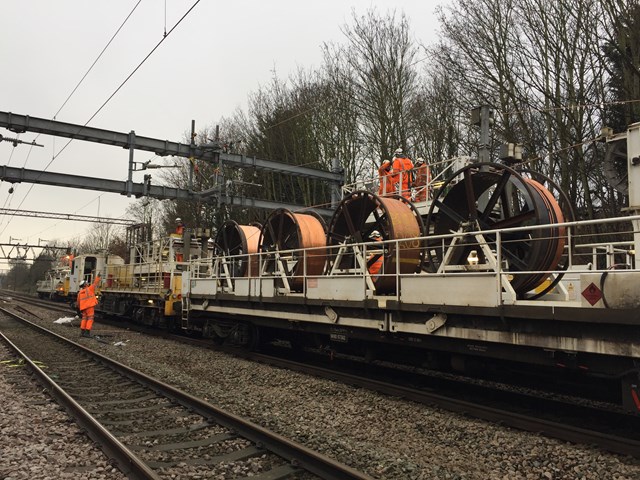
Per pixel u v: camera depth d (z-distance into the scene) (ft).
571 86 66.33
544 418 23.47
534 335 20.99
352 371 36.27
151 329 66.28
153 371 35.12
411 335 27.63
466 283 23.44
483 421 23.12
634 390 18.63
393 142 90.53
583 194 73.56
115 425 22.06
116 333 61.87
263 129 120.37
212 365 38.45
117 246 195.52
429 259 30.50
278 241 42.88
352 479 15.58
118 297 77.36
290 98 119.55
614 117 64.85
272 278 37.52
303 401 27.12
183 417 23.49
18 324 70.64
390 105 92.27
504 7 72.13
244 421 20.74
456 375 35.29
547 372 23.94
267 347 46.62
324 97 107.65
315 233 39.78
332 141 106.52
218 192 70.44
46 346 47.91
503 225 28.17
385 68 92.48
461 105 80.84
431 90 91.97
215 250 53.01
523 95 72.23
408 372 35.17
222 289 45.39
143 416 23.95
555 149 71.31
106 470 17.12
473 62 74.95
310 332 36.55
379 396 27.63
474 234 23.81
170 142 69.10
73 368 36.70
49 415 23.77
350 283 30.27
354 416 24.29
